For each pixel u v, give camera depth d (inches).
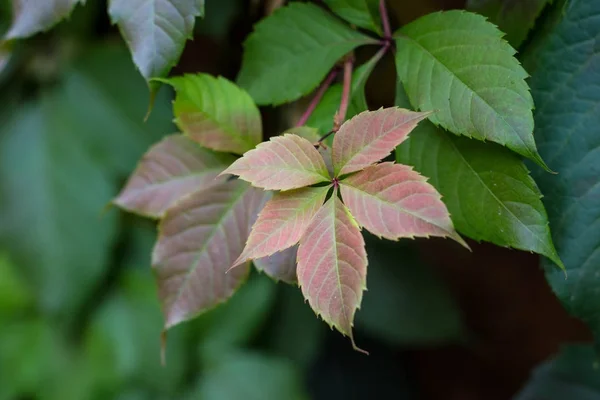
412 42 22.7
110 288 34.8
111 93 30.9
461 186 22.6
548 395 27.1
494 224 22.4
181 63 29.3
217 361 36.4
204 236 23.3
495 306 43.4
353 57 24.0
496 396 45.7
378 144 21.3
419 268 37.9
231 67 29.5
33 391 34.4
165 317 23.5
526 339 43.3
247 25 28.2
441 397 47.7
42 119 31.8
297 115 26.6
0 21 28.9
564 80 23.0
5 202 31.7
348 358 44.7
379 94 26.5
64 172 31.4
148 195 23.8
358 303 20.9
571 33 23.0
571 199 23.0
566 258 23.1
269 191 23.0
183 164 23.7
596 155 22.8
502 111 21.7
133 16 23.0
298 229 21.3
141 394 35.1
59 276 31.4
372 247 37.0
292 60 23.9
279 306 38.4
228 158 23.6
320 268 21.1
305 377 43.8
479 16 22.2
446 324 37.5
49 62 31.7
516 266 42.0
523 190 22.3
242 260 21.2
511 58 21.8
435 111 21.7
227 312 35.8
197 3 22.9
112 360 34.1
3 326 33.9
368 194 21.3
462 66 22.1
